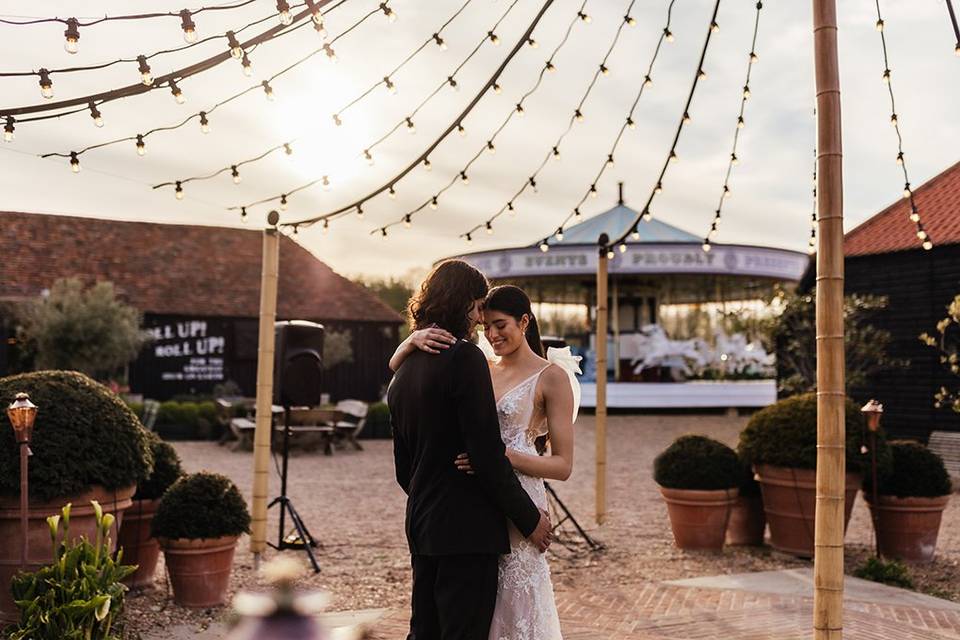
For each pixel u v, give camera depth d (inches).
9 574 185.3
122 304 872.3
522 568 114.6
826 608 138.6
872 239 671.8
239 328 1008.9
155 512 229.3
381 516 382.6
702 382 1079.0
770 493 291.6
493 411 104.8
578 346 1220.5
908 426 632.4
